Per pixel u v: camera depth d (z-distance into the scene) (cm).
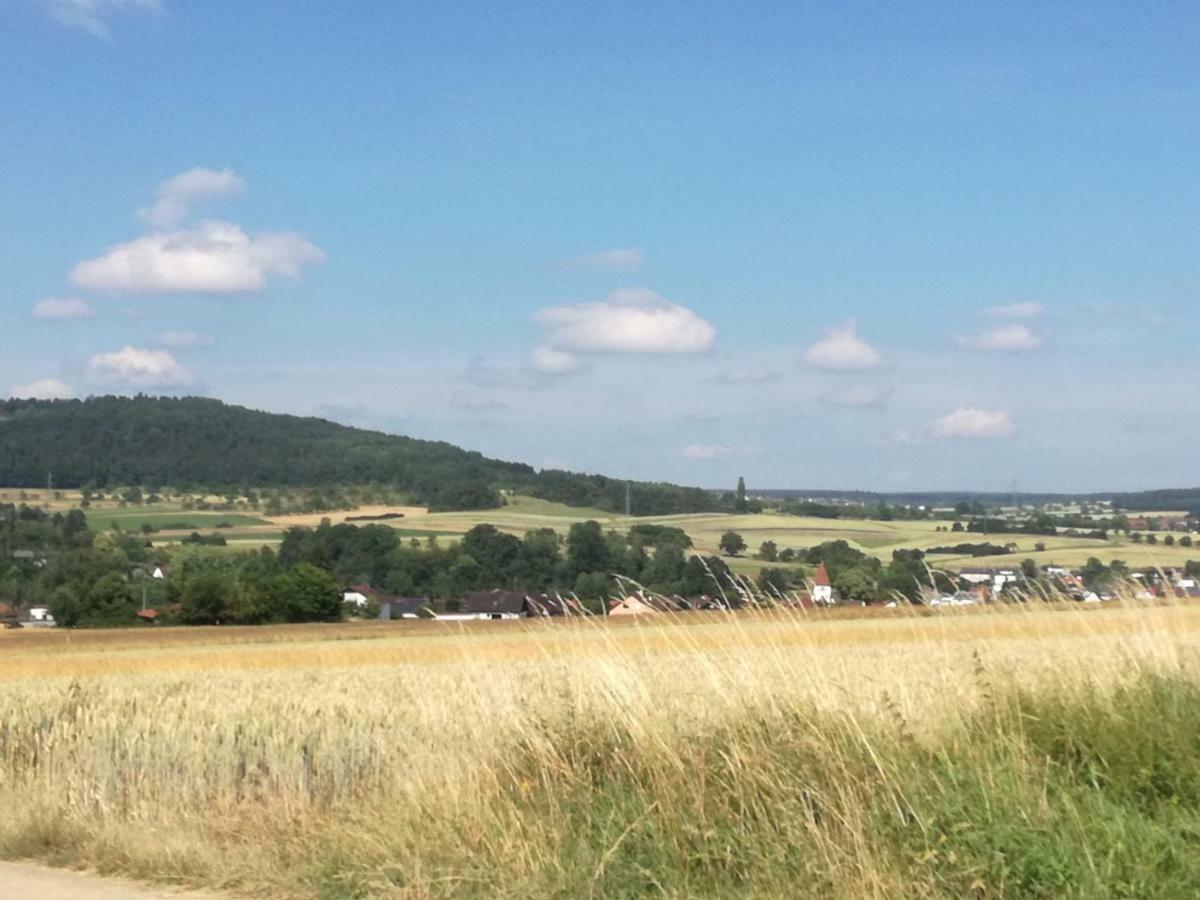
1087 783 721
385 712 1584
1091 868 608
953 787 693
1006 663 856
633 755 823
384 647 4872
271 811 1005
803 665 854
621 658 920
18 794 1125
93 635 6431
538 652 1187
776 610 983
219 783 1173
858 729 756
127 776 1193
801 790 718
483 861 757
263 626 6769
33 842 1018
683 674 884
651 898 694
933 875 637
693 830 720
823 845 670
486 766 864
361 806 944
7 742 1405
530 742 873
